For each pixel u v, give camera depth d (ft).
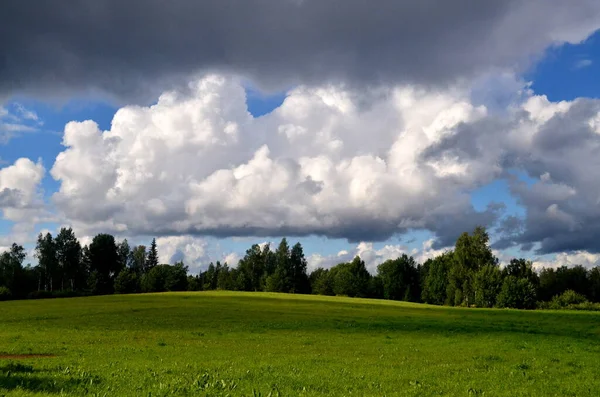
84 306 276.82
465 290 469.98
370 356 103.45
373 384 62.44
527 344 138.51
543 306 426.92
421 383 64.80
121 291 558.97
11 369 67.15
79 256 579.89
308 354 104.63
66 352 100.22
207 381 58.18
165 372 68.03
